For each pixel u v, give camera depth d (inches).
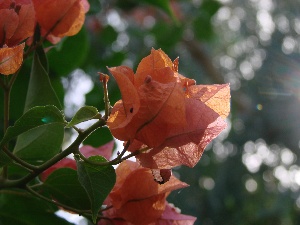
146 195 10.8
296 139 30.9
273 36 33.6
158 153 9.3
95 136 15.1
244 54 33.7
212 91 9.6
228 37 34.3
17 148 11.5
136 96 9.0
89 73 22.5
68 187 11.3
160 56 9.6
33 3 11.2
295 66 31.8
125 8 24.6
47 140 11.6
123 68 9.3
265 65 32.3
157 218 11.0
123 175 10.9
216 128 9.1
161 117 9.1
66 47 16.2
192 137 9.2
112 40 23.7
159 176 9.6
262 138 31.4
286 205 31.7
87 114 9.1
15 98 14.2
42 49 11.5
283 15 34.2
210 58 32.7
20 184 10.4
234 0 34.7
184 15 26.3
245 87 32.2
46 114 9.3
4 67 9.7
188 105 9.2
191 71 31.7
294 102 30.7
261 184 32.4
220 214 31.0
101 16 24.1
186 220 11.1
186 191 30.3
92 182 9.3
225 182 31.5
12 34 10.4
